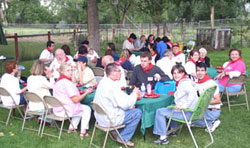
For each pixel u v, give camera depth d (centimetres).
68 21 3756
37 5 4156
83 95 435
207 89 379
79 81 530
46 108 444
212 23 2570
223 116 550
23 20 4138
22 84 562
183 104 395
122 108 391
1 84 495
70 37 1845
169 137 450
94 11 999
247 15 2327
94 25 1005
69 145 425
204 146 421
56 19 4334
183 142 434
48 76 493
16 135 463
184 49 1064
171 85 466
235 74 581
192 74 571
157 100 413
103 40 1930
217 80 594
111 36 2033
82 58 518
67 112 438
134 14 3341
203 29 1750
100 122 399
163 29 2041
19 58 1288
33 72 472
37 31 2677
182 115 402
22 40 1672
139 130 471
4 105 500
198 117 403
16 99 492
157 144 423
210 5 1395
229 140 444
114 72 387
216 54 1505
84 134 454
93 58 762
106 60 482
